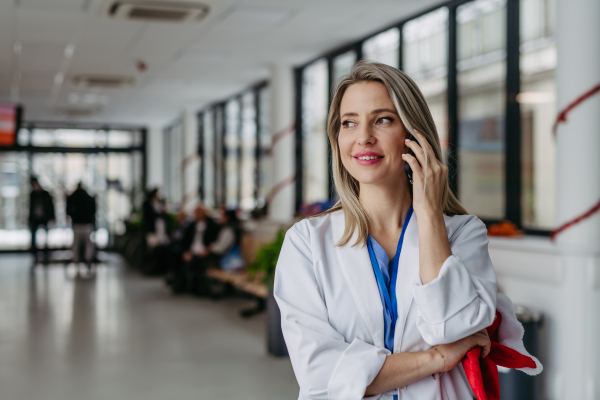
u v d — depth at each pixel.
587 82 3.54
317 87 7.60
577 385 3.62
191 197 12.31
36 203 11.56
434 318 1.09
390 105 1.23
